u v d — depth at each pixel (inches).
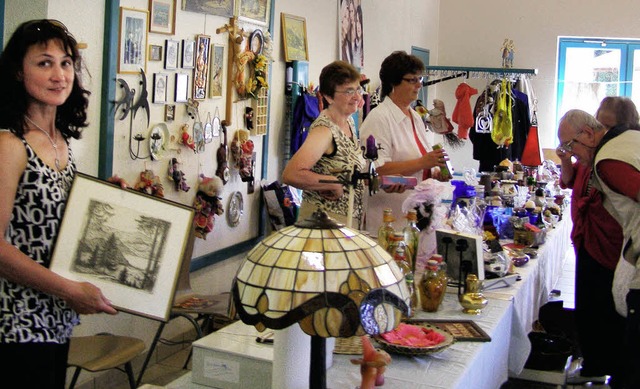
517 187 182.4
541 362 140.9
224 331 80.0
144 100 133.3
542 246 153.3
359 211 116.1
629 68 315.3
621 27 308.2
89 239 72.1
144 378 141.4
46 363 70.9
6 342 68.7
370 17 243.9
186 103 146.4
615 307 131.0
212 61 154.4
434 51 322.3
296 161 110.7
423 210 111.4
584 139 135.6
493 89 263.4
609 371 143.0
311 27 200.5
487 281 113.7
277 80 184.7
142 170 135.0
